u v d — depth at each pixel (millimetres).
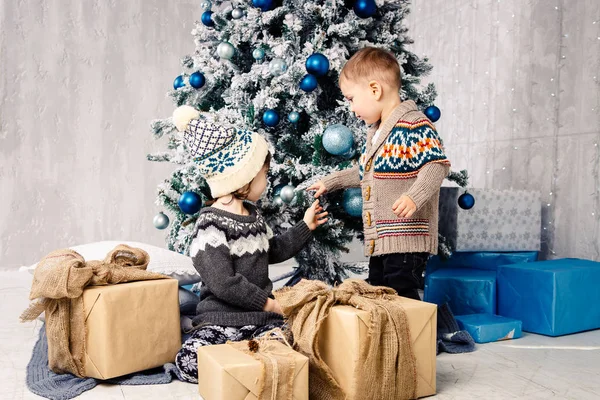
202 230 1455
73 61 3160
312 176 1794
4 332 1849
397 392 1206
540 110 2447
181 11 3354
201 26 2186
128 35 3262
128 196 3295
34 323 1965
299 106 1855
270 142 1903
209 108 2150
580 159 2264
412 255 1608
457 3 2979
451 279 2059
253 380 1092
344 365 1185
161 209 3355
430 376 1272
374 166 1641
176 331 1448
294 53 1861
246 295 1411
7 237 3068
